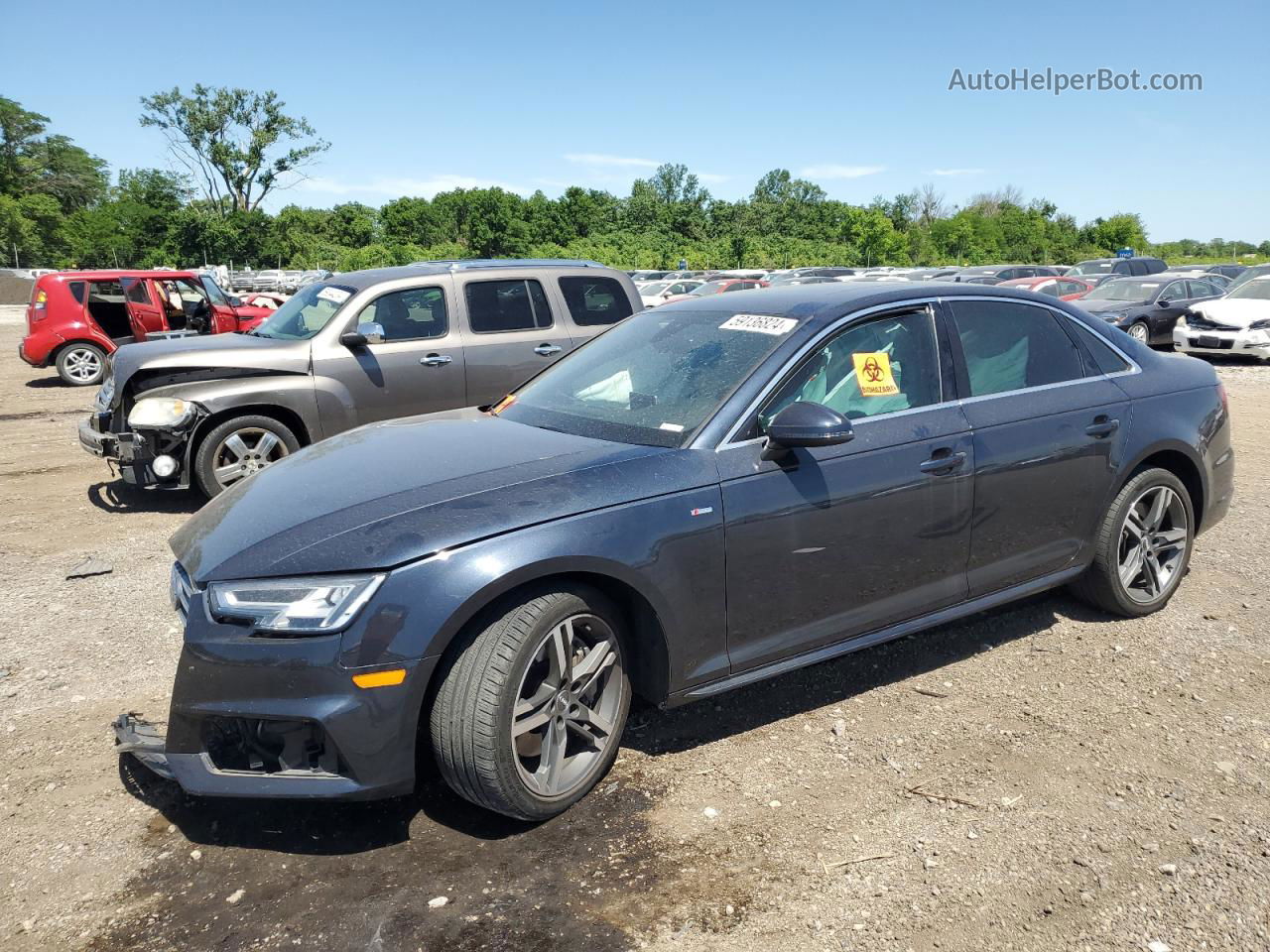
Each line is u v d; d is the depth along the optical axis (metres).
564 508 2.89
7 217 81.44
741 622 3.25
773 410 3.37
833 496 3.36
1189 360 4.83
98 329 14.53
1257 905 2.48
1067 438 4.00
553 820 2.95
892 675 3.94
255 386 6.83
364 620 2.62
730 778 3.17
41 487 7.71
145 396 6.64
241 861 2.77
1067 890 2.56
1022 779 3.12
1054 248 95.12
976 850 2.74
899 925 2.44
